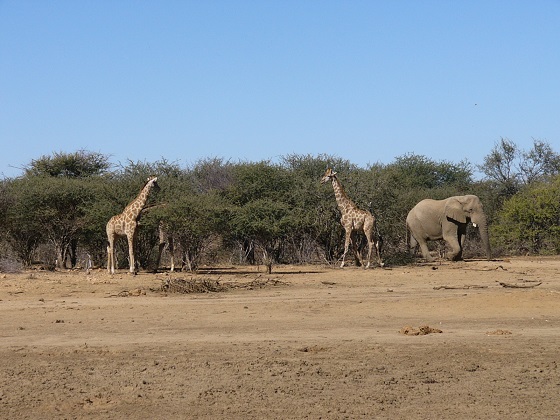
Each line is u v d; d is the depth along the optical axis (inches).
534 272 1005.8
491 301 690.2
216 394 398.3
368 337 545.6
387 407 373.4
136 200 1008.9
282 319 631.2
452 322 610.5
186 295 789.2
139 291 800.9
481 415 359.9
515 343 517.7
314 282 904.3
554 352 490.0
